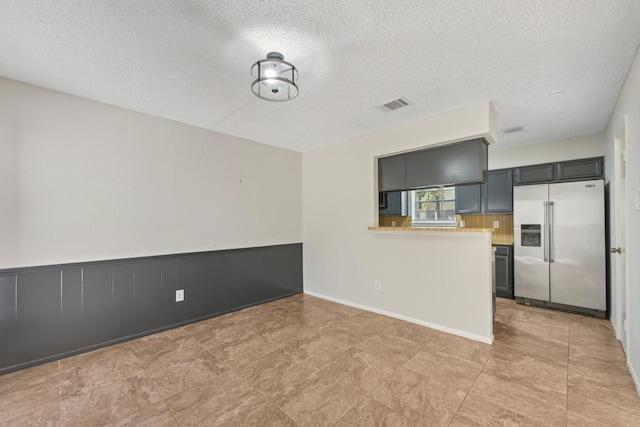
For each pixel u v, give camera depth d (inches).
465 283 116.8
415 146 130.5
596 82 94.2
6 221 91.9
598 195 135.3
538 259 151.8
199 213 138.5
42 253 97.7
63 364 96.0
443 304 122.7
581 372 87.9
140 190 119.9
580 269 139.6
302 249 188.4
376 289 147.3
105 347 108.6
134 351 104.9
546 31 68.7
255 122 132.4
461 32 69.3
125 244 115.6
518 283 158.6
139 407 73.3
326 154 173.8
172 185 129.4
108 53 78.4
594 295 135.6
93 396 78.0
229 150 150.9
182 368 92.2
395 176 143.9
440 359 97.0
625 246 97.5
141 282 119.0
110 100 108.6
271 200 170.9
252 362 95.7
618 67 84.9
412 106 114.0
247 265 157.3
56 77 91.4
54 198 100.2
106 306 110.0
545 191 150.1
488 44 74.1
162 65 84.5
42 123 98.2
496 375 86.7
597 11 61.9
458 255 118.9
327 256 172.6
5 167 91.9
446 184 126.0
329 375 87.4
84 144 106.5
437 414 69.8
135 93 102.7
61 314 100.6
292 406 73.2
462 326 117.1
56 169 100.7
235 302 151.0
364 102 110.0
